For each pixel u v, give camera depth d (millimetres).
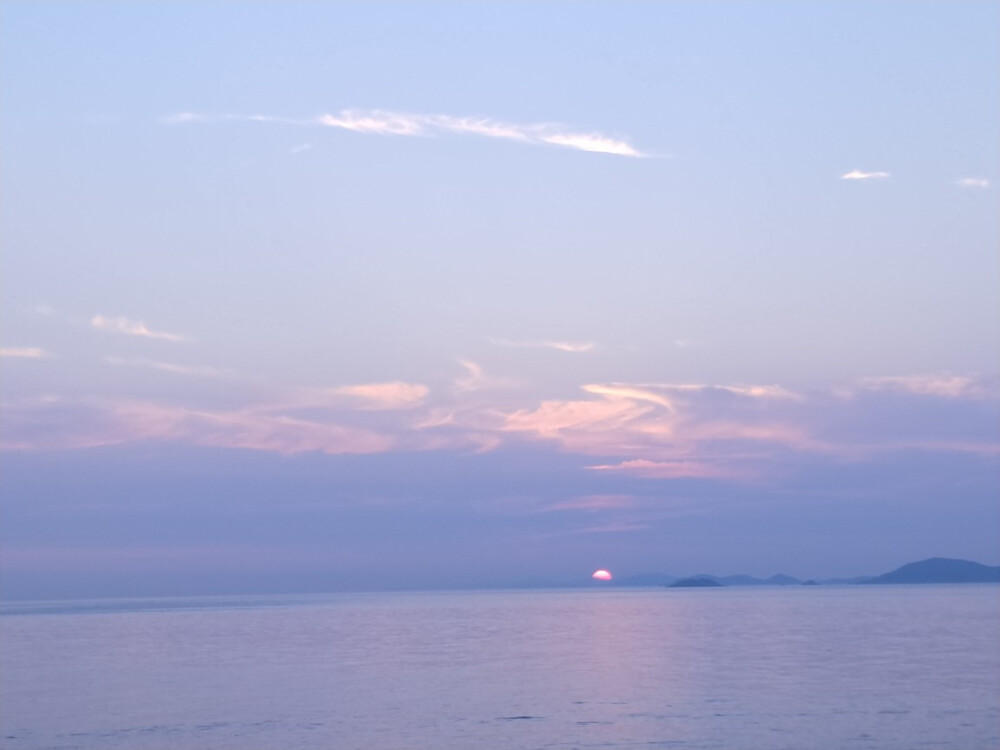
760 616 143625
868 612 150000
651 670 67938
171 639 109688
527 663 74625
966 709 49125
